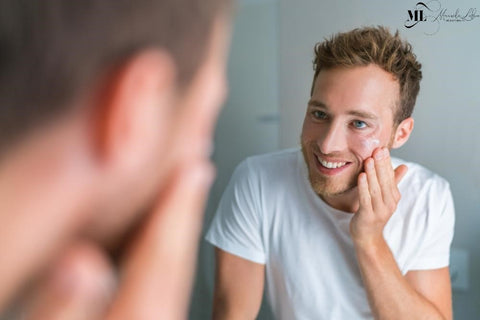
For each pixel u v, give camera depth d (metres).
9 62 0.15
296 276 1.09
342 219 1.04
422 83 1.32
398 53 0.93
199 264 1.70
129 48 0.16
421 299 1.00
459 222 1.35
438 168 1.35
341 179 0.97
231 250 1.11
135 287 0.18
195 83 0.18
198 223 0.21
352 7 1.36
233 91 1.57
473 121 1.30
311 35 1.42
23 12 0.15
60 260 0.16
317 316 1.09
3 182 0.15
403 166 1.04
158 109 0.16
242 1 1.50
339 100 0.92
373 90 0.91
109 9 0.15
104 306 0.18
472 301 1.38
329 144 0.94
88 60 0.15
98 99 0.15
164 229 0.18
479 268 1.36
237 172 1.17
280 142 1.51
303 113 1.46
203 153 0.19
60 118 0.15
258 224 1.11
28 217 0.15
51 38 0.15
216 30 0.19
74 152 0.15
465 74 1.29
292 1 1.43
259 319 1.60
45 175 0.15
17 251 0.16
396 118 0.97
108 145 0.16
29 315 0.16
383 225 0.98
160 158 0.17
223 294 1.12
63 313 0.16
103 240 0.17
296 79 1.46
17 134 0.15
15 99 0.15
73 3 0.15
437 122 1.33
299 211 1.08
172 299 0.19
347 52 0.91
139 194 0.17
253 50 1.52
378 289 0.98
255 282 1.12
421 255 1.06
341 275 1.07
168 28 0.16
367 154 0.95
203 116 0.19
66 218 0.16
